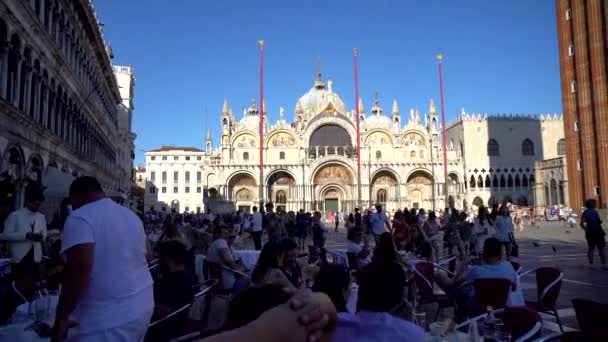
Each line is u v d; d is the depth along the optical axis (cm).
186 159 13425
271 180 9750
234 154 9700
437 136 10231
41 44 2862
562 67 6406
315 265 1308
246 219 4334
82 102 4156
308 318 211
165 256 921
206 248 2231
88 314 548
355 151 9825
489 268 1014
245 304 331
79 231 542
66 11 3550
